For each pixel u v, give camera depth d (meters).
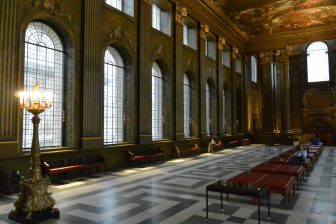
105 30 12.36
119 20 13.16
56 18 10.26
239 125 27.47
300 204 6.61
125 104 13.97
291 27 27.17
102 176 10.30
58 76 10.88
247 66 29.41
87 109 11.24
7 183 7.78
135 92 14.04
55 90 10.74
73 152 10.56
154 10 16.83
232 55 26.00
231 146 23.95
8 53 8.65
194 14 19.66
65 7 10.66
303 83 29.17
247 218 5.62
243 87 28.39
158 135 16.47
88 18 11.48
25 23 9.21
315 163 13.89
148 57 14.88
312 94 28.36
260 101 30.16
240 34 27.33
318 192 7.79
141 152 13.59
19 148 8.84
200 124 19.89
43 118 10.21
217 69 22.97
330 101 27.53
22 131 8.99
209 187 5.70
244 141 26.28
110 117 13.14
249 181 6.59
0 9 8.51
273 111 28.52
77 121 10.98
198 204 6.60
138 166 12.80
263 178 7.07
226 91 25.09
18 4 9.00
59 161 9.69
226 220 5.51
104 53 12.29
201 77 20.14
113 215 5.81
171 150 16.48
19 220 5.42
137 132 14.11
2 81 8.45
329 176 10.24
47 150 9.71
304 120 28.77
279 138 27.94
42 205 5.51
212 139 19.70
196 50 19.94
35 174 5.62
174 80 17.23
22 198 5.58
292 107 29.41
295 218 5.60
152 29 15.37
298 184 8.47
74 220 5.52
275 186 6.26
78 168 9.79
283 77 28.30
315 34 26.59
